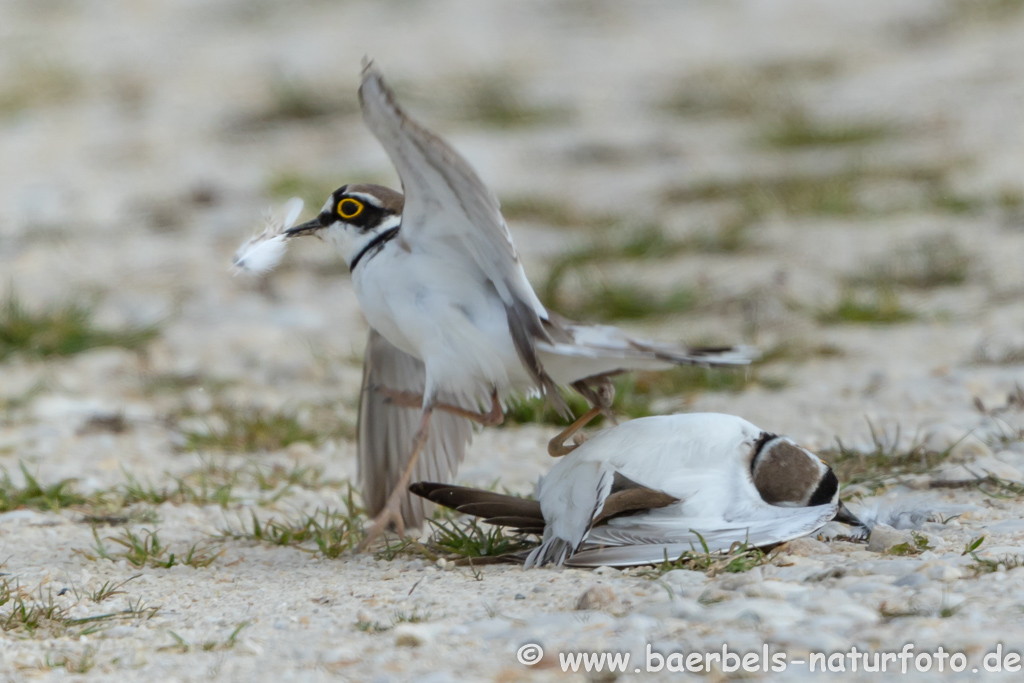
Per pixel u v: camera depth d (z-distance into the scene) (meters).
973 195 18.98
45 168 23.45
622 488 6.82
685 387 11.62
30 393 12.12
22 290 16.39
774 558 6.63
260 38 34.53
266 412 11.33
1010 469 8.30
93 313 14.95
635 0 38.06
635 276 16.50
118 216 20.41
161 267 17.66
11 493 8.92
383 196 7.34
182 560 7.66
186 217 20.30
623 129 25.50
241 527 8.38
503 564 7.13
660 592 6.12
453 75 29.80
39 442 10.66
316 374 12.96
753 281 15.92
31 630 6.32
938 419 9.87
